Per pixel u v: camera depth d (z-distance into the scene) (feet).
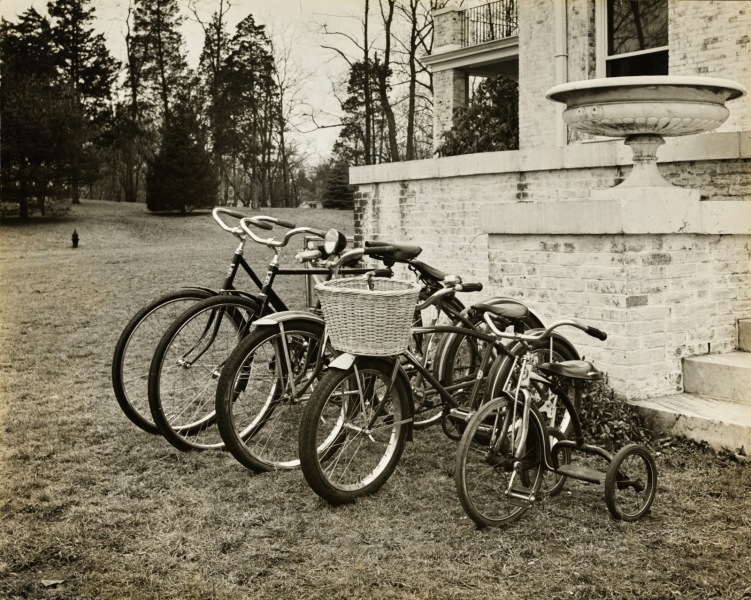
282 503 11.93
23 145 91.09
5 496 12.02
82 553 10.20
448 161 27.86
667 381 15.42
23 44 102.73
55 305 33.65
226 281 14.88
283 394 13.88
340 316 11.67
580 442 11.83
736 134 19.15
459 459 10.69
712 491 12.09
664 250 15.23
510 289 17.16
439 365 14.17
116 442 14.74
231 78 106.83
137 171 134.10
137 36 113.09
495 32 60.39
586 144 23.26
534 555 10.13
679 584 9.30
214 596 9.12
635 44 34.09
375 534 10.78
